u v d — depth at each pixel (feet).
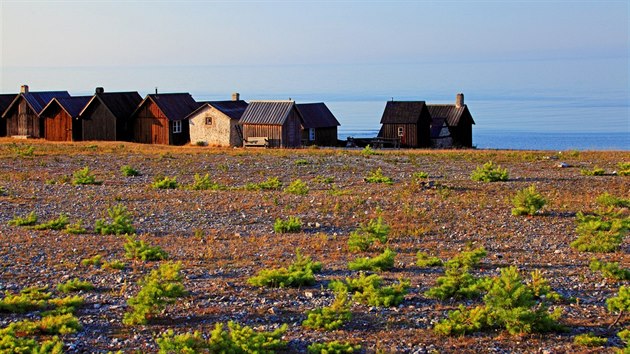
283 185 111.04
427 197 97.91
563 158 151.23
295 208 88.53
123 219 75.41
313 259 64.39
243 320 47.03
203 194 99.14
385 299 49.73
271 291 53.36
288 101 210.38
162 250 64.59
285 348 42.14
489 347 42.50
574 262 63.52
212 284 55.06
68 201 93.09
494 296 45.70
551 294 51.21
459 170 130.52
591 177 118.62
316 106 234.99
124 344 42.80
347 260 64.18
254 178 120.16
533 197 85.92
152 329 45.34
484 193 101.50
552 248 69.56
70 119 225.76
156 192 101.04
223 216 84.33
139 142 223.10
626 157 152.15
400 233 75.51
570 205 91.86
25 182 110.93
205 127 216.54
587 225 70.54
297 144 213.87
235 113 216.33
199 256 64.75
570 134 365.81
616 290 54.03
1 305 48.11
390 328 45.65
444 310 49.06
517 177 119.14
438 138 240.12
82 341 43.19
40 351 38.81
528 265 62.28
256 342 40.01
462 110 249.75
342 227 79.10
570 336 44.27
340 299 47.14
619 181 112.98
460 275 52.47
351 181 115.03
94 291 53.47
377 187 107.76
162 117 218.38
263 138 208.85
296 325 46.24
